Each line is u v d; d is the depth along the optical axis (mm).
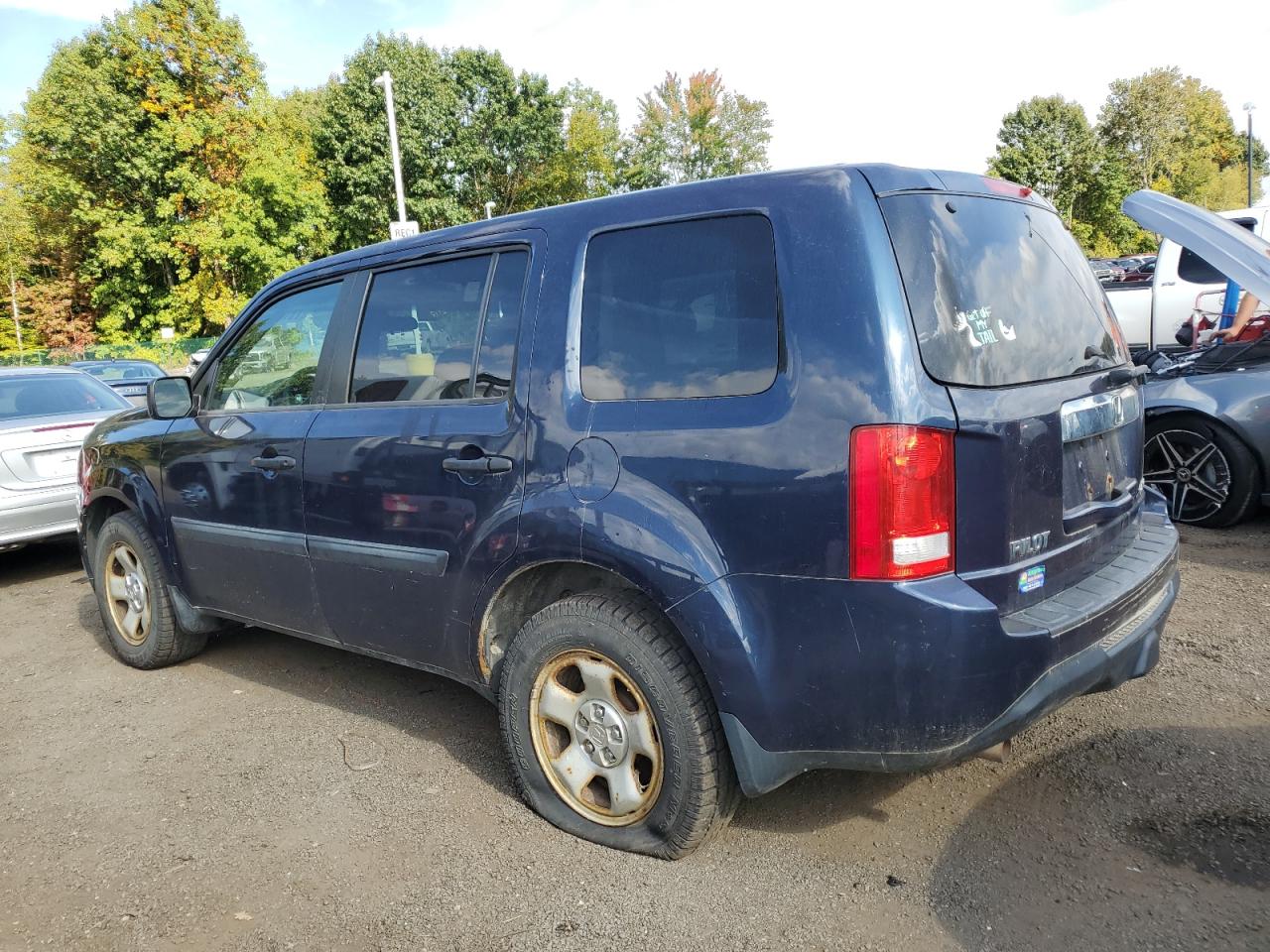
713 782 2586
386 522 3305
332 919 2543
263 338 4020
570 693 2879
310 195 37406
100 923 2584
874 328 2260
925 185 2508
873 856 2682
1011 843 2695
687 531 2480
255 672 4668
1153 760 3105
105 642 5391
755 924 2402
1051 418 2494
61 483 6910
